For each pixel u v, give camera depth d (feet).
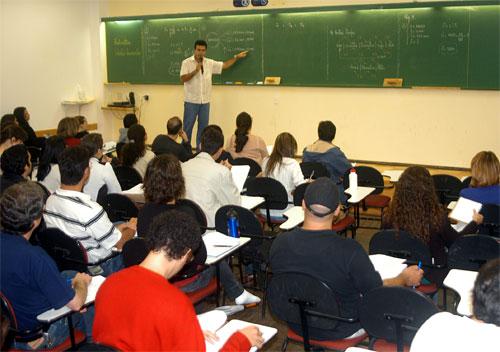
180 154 18.95
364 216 19.54
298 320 8.27
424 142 25.72
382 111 26.35
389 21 25.35
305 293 7.95
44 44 30.01
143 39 31.63
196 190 12.36
